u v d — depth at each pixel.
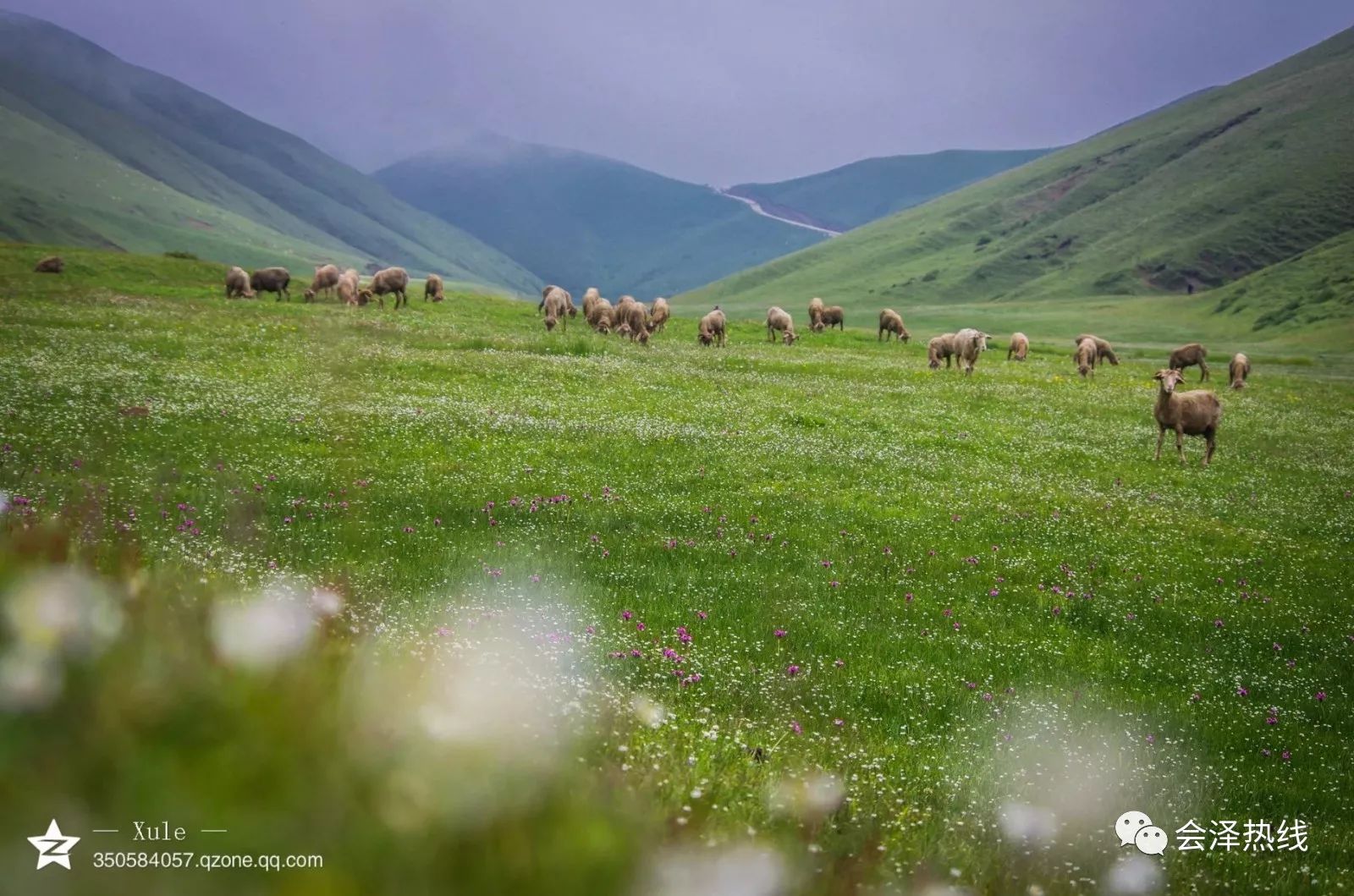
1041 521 23.83
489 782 1.79
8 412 22.56
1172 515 25.61
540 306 65.94
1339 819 10.54
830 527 21.44
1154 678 15.19
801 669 12.96
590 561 16.98
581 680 9.06
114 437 21.64
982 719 12.08
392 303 65.50
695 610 14.81
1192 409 32.34
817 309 77.31
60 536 3.26
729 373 45.19
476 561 15.61
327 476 20.62
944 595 17.94
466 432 26.89
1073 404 43.31
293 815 1.53
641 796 2.94
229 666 1.89
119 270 63.81
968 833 6.64
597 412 32.00
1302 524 25.86
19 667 1.59
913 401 41.09
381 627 8.95
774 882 2.00
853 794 7.08
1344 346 146.25
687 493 23.30
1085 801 8.97
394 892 1.48
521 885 1.61
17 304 44.44
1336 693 15.35
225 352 35.59
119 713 1.58
